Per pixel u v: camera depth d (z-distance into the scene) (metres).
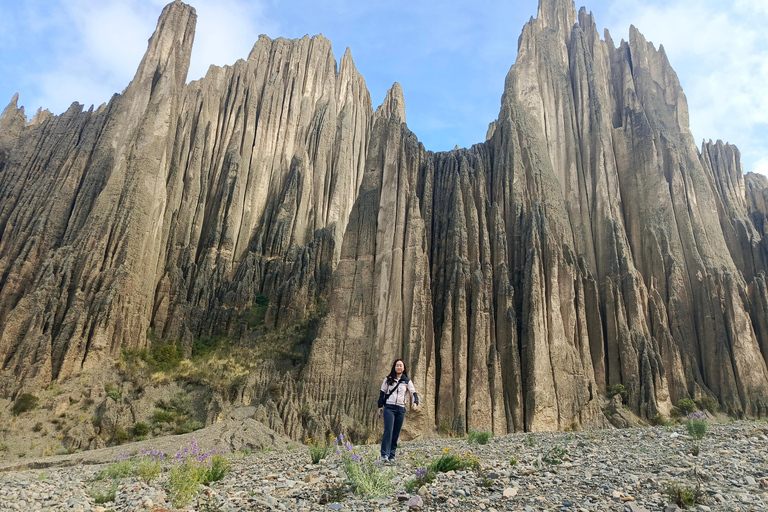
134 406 49.62
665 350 56.50
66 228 68.31
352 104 118.88
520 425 47.34
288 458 20.20
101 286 58.28
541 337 51.00
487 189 64.69
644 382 52.94
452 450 19.41
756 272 66.69
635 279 59.84
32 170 76.81
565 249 60.28
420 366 47.81
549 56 77.69
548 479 12.52
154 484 15.03
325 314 59.38
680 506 10.09
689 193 67.75
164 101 74.75
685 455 14.94
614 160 69.81
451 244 57.41
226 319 67.81
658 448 16.56
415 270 52.56
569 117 73.44
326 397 50.28
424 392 47.19
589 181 68.94
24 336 52.81
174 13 86.44
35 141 80.12
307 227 89.69
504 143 66.25
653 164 68.56
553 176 66.75
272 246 82.00
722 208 73.25
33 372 49.69
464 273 54.28
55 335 54.03
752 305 61.00
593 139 70.81
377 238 57.38
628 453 15.91
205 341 64.94
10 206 72.56
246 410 51.38
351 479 12.54
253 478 14.59
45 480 17.81
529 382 48.84
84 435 45.81
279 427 47.50
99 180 69.94
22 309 54.06
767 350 57.88
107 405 48.56
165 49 82.94
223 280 75.50
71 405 48.69
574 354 52.06
